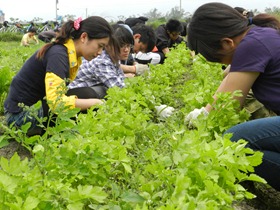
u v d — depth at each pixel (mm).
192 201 791
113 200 990
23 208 780
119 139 1269
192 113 1512
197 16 1341
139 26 3080
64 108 1000
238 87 1315
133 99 1714
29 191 862
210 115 1373
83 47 1706
